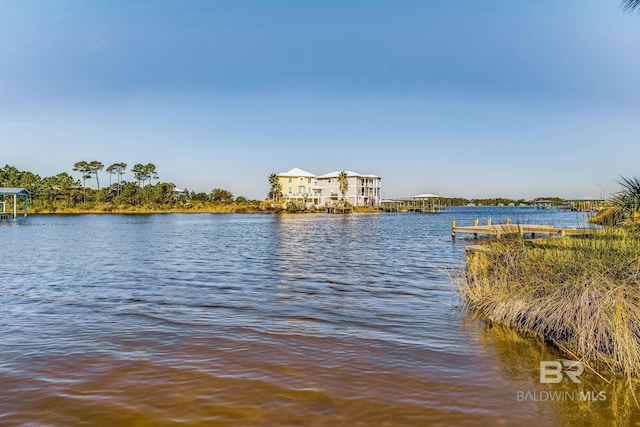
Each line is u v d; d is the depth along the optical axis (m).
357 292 10.79
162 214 89.19
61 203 89.31
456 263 16.66
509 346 6.51
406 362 5.87
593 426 4.17
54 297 10.29
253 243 26.56
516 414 4.42
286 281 12.52
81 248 23.25
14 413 4.44
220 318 8.24
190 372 5.50
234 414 4.41
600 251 7.32
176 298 10.14
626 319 5.55
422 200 130.38
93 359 5.98
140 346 6.55
